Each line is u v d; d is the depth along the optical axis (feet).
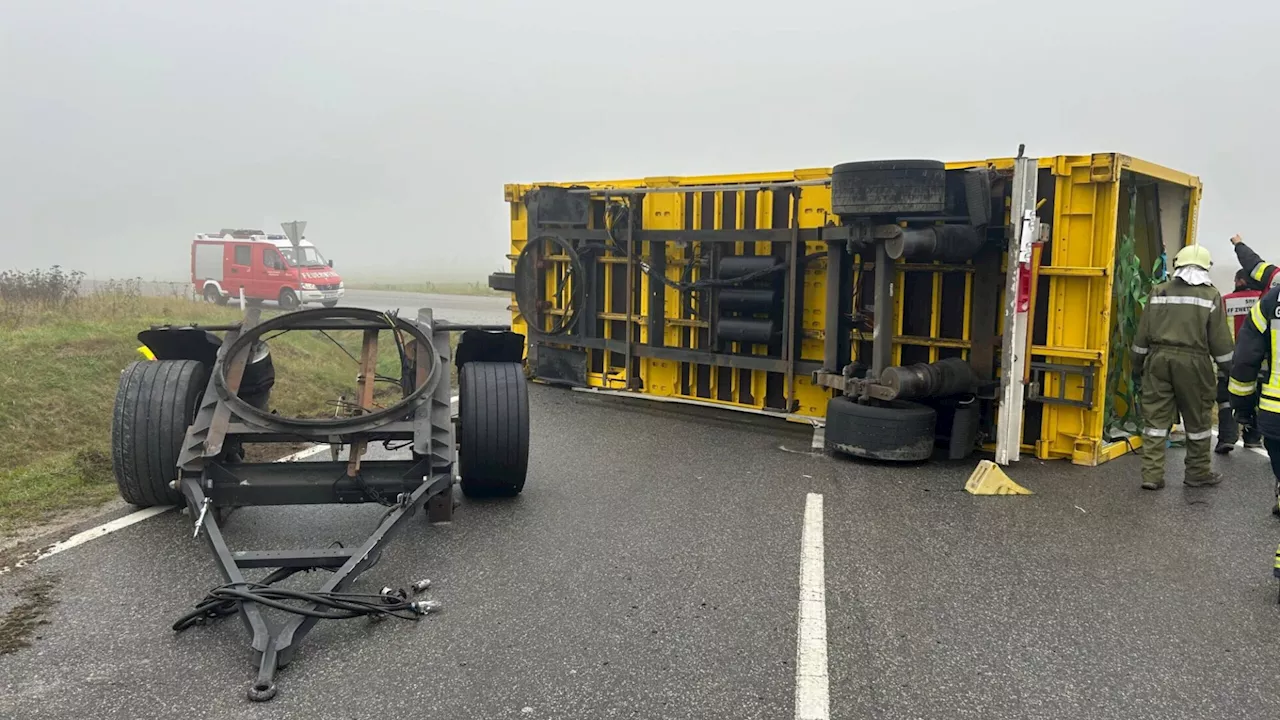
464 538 17.58
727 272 30.12
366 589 14.76
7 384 26.96
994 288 24.93
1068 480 23.03
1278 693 11.67
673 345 32.94
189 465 15.75
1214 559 17.03
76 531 17.48
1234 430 26.40
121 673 11.68
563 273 35.83
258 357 19.17
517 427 19.26
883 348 24.50
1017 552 17.31
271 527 17.97
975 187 23.11
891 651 12.76
